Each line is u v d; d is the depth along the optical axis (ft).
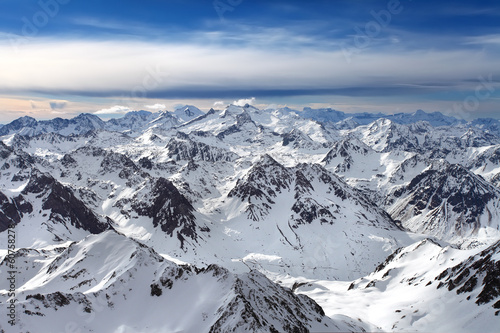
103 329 483.51
